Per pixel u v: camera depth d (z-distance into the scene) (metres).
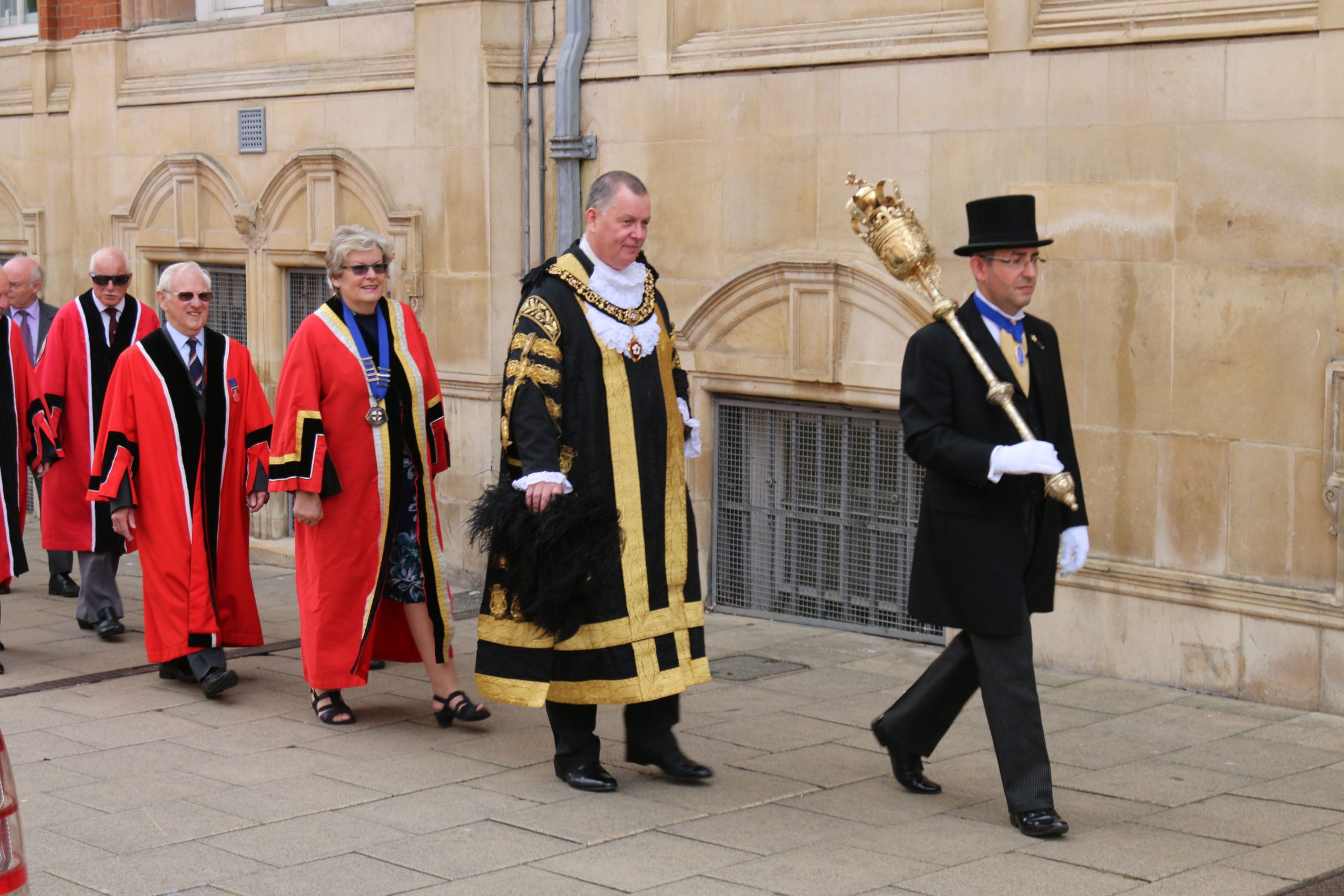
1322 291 6.04
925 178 7.20
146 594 6.75
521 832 4.80
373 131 9.52
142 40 11.27
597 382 5.18
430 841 4.72
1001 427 4.72
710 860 4.52
